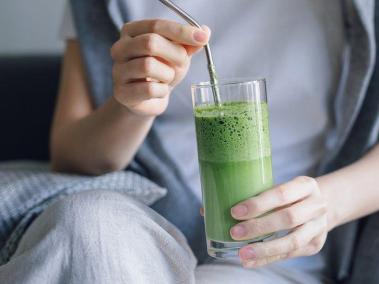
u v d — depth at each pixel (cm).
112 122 75
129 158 80
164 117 83
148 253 58
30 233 58
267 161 59
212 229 60
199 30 59
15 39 124
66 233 55
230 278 69
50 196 72
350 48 75
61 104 88
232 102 57
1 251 68
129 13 82
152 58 60
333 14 77
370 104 76
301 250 62
